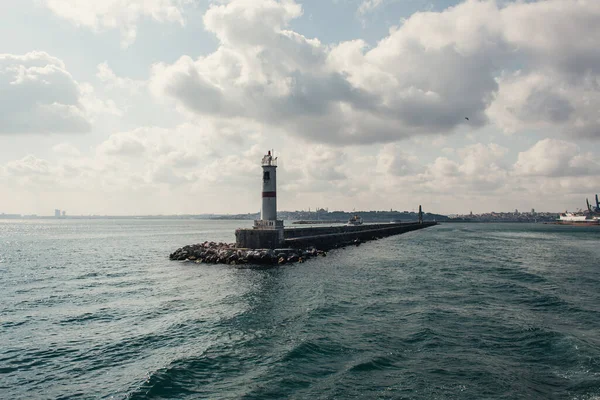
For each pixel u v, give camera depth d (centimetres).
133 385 1320
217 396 1230
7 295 2780
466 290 2761
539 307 2269
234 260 4369
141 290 2927
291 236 5391
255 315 2161
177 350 1639
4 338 1823
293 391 1253
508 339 1702
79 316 2194
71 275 3712
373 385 1282
